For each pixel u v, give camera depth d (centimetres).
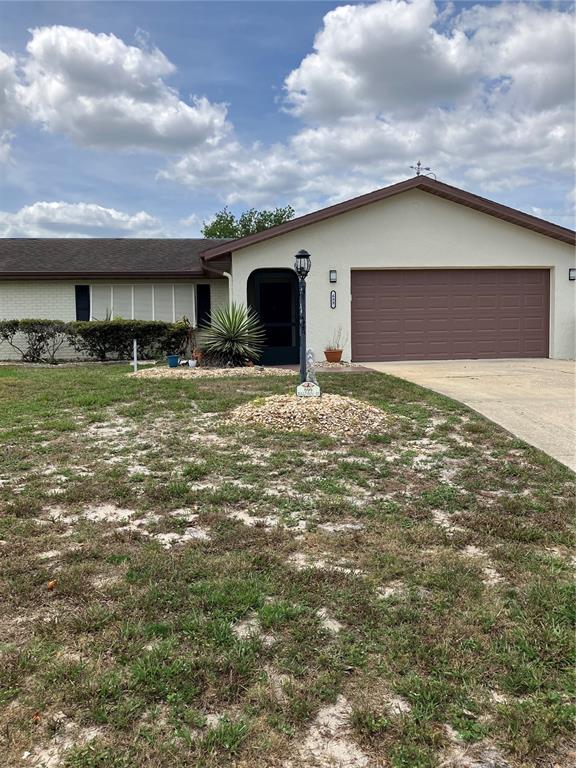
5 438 598
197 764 185
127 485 455
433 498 430
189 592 289
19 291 1536
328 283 1316
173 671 227
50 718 204
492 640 251
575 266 1370
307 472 491
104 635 252
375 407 727
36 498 426
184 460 523
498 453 550
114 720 203
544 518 394
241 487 452
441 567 320
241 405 749
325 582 302
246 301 1306
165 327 1453
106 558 328
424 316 1354
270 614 269
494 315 1376
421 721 204
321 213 1273
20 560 325
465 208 1330
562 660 238
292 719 205
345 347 1329
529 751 192
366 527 377
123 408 744
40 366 1345
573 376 1018
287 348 1379
